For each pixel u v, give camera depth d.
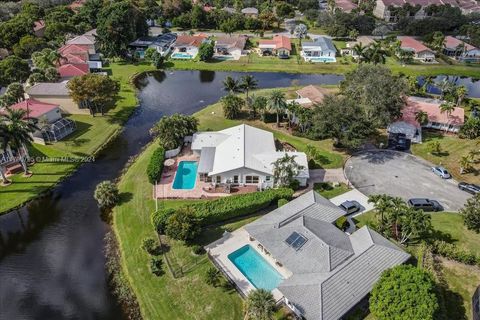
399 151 72.19
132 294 44.16
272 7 191.25
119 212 56.50
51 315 42.25
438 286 41.38
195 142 69.38
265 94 98.56
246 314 39.44
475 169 65.94
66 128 78.38
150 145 76.00
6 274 47.47
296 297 38.88
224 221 53.97
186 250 48.66
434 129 80.69
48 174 66.25
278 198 56.66
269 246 45.69
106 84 86.06
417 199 56.47
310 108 80.62
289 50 131.62
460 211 54.19
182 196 59.06
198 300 42.09
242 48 134.88
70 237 53.16
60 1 183.50
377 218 53.00
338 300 38.06
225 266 46.03
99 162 70.50
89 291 45.12
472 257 45.19
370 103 72.44
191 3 181.38
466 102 94.94
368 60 113.00
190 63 125.88
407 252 46.09
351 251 43.94
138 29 143.25
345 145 69.12
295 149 72.50
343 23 157.12
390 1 186.50
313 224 47.75
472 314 38.94
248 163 60.28
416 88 102.62
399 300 34.25
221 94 103.81
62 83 89.31
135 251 49.31
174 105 96.38
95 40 128.75
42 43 121.69
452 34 160.12
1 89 99.56
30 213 57.66
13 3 168.38
